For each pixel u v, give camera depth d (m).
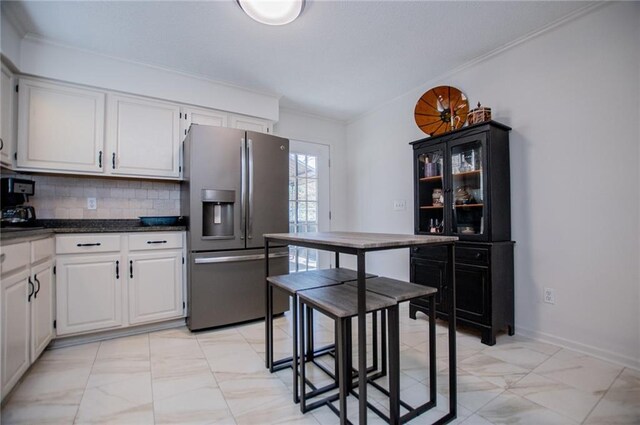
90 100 2.52
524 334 2.38
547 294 2.25
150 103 2.76
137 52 2.52
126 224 2.88
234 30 2.24
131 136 2.67
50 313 2.11
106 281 2.36
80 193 2.71
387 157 3.73
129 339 2.41
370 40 2.38
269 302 1.90
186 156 2.72
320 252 4.14
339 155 4.34
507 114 2.49
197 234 2.56
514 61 2.45
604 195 1.99
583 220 2.08
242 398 1.61
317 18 2.10
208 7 1.99
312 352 2.03
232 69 2.82
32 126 2.31
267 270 1.93
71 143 2.44
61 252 2.21
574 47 2.12
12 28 2.11
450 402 1.42
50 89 2.38
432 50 2.53
